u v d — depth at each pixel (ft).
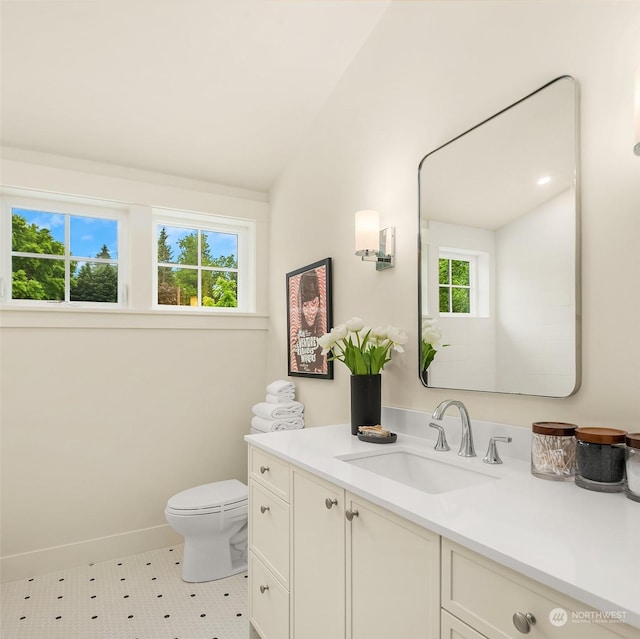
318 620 4.48
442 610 3.05
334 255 7.81
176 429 9.27
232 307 10.23
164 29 6.49
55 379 8.25
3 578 7.70
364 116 7.13
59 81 6.97
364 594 3.83
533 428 4.10
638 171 3.70
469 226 5.24
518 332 4.63
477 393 5.14
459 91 5.47
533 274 4.49
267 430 8.40
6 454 7.85
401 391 6.30
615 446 3.57
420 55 6.07
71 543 8.27
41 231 8.62
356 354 6.15
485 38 5.15
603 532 2.82
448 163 5.56
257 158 9.24
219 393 9.72
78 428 8.40
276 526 5.37
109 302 9.07
